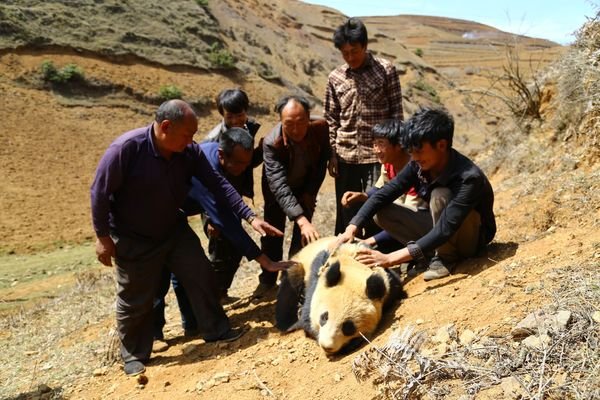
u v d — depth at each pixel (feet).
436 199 15.05
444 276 16.03
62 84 96.27
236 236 17.65
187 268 17.26
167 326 21.45
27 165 72.02
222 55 120.47
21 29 98.78
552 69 29.84
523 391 10.15
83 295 31.01
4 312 31.35
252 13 157.89
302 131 18.39
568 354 10.67
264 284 21.81
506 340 11.67
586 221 16.65
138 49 110.42
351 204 19.90
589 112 22.71
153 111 102.01
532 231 18.83
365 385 12.22
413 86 161.58
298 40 164.04
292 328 16.78
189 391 14.90
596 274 12.58
